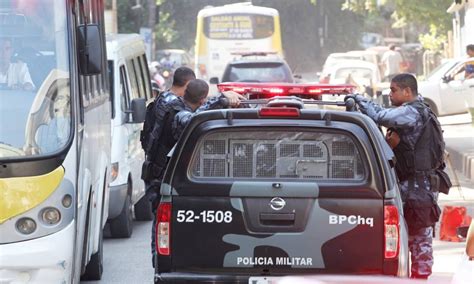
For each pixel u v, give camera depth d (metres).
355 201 15.21
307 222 15.23
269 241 15.27
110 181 25.78
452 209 27.16
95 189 21.02
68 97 17.09
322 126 15.35
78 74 17.62
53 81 17.16
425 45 98.75
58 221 16.53
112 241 27.66
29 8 17.48
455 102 67.38
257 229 15.28
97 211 21.58
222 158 15.46
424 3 91.88
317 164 15.38
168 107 19.94
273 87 19.83
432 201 18.89
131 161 28.56
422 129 18.84
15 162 16.36
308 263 15.24
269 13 85.31
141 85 33.50
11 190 16.33
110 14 72.31
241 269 15.36
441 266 23.58
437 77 67.88
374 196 15.20
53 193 16.52
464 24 75.81
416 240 19.25
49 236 16.44
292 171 15.41
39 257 16.34
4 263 16.25
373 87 67.31
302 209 15.25
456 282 13.71
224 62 85.44
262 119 15.46
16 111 16.95
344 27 159.62
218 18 85.31
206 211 15.34
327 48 158.12
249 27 85.25
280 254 15.27
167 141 19.95
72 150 16.84
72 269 16.95
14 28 17.36
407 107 18.73
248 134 15.45
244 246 15.30
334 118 15.43
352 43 160.25
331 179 15.34
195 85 20.06
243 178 15.41
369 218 15.21
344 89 19.83
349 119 15.39
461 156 44.50
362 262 15.22
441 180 19.34
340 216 15.23
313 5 155.88
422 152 18.84
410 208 18.91
